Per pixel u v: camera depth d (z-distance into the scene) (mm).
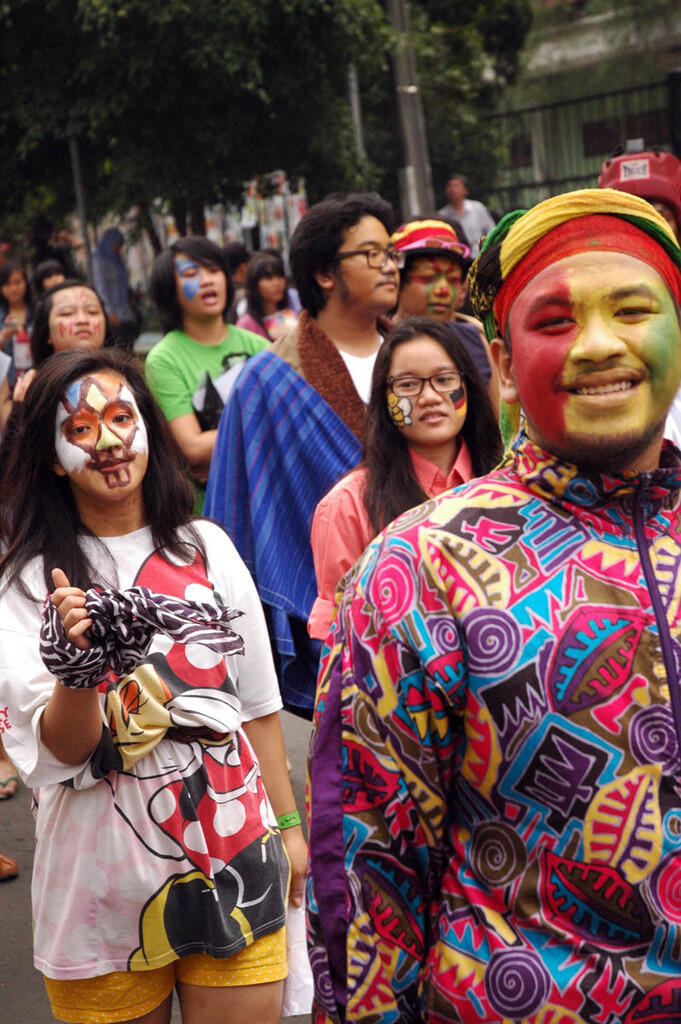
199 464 5434
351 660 1656
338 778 1651
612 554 1599
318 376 4031
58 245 12539
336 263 3965
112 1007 2459
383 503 3217
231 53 12414
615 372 1568
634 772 1540
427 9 17766
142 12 12422
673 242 1621
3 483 2643
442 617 1591
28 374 5086
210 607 2242
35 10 13234
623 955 1547
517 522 1626
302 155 13828
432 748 1605
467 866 1602
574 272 1581
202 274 5551
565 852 1551
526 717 1548
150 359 5555
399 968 1619
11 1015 3621
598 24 21062
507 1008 1544
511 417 1765
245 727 2705
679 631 1574
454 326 4602
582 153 19922
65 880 2459
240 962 2475
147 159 13594
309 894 1663
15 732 2455
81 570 2562
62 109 13633
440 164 17938
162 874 2436
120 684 2426
